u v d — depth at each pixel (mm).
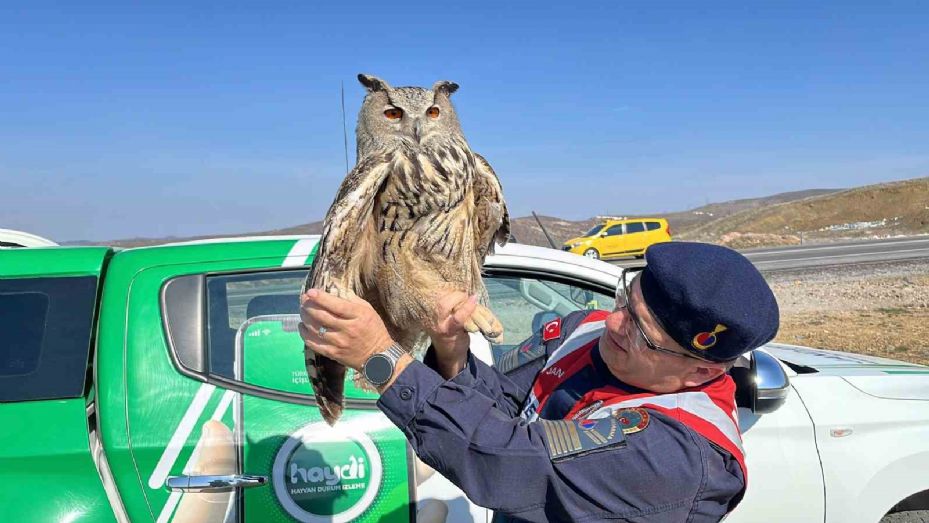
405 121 3033
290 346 2781
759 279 1869
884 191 78000
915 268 19844
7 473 2457
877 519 3150
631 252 31062
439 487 2742
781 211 77812
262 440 2648
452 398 1820
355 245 2422
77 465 2506
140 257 2816
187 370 2672
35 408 2543
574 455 1736
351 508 2682
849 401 3221
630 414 1844
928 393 3311
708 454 1791
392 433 2730
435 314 2273
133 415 2592
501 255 3227
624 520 1758
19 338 2648
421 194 2498
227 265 2820
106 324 2686
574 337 2389
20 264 2770
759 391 2871
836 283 17578
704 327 1810
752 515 3053
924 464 3174
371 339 1829
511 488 1750
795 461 3084
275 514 2627
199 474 2578
